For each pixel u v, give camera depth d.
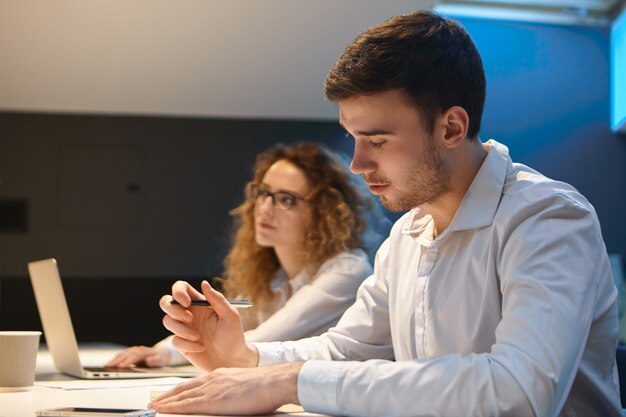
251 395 1.09
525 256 1.13
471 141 1.26
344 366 1.08
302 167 2.39
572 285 1.10
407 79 1.15
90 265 3.44
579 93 3.00
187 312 1.45
